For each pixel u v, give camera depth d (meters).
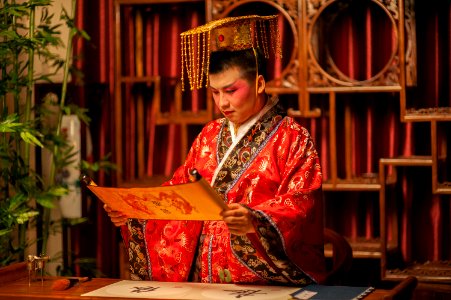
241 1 4.95
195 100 5.58
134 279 3.36
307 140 3.12
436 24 5.03
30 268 3.13
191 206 2.71
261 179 3.10
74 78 5.68
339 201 5.36
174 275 3.27
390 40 5.15
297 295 2.70
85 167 5.21
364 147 5.29
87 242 5.80
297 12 4.90
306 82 4.88
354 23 5.21
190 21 5.57
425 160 4.66
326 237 3.72
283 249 2.83
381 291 2.80
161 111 5.66
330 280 3.31
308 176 3.04
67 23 5.20
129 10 5.65
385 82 4.77
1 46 4.80
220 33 3.03
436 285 4.64
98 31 5.67
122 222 3.18
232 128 3.26
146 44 5.68
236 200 3.13
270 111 3.20
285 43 5.30
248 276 3.02
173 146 5.72
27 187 4.95
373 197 5.27
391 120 5.21
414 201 5.18
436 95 5.04
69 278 3.18
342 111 5.34
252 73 3.07
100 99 5.81
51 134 5.11
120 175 5.34
